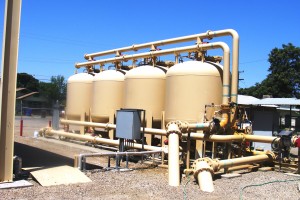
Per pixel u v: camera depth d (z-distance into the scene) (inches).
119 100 647.8
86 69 776.3
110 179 337.7
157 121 555.8
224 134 445.4
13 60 298.4
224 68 466.9
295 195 313.0
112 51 689.6
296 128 1072.2
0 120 291.7
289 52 1585.9
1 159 292.4
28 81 2532.0
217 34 490.3
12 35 298.4
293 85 1579.7
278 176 400.5
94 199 265.4
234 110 453.7
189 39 530.6
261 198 297.9
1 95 291.9
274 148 455.2
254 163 443.8
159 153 435.5
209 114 474.0
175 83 489.7
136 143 483.2
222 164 363.9
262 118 725.3
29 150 520.1
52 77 2508.6
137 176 360.8
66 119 748.6
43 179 306.7
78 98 732.0
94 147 609.6
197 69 479.8
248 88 1891.0
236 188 329.4
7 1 295.6
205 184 320.2
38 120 1446.9
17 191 274.2
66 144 644.7
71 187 296.0
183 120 478.0
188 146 398.0
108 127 597.0
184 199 280.2
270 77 1622.8
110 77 647.8
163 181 343.0
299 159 421.1
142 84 557.9
